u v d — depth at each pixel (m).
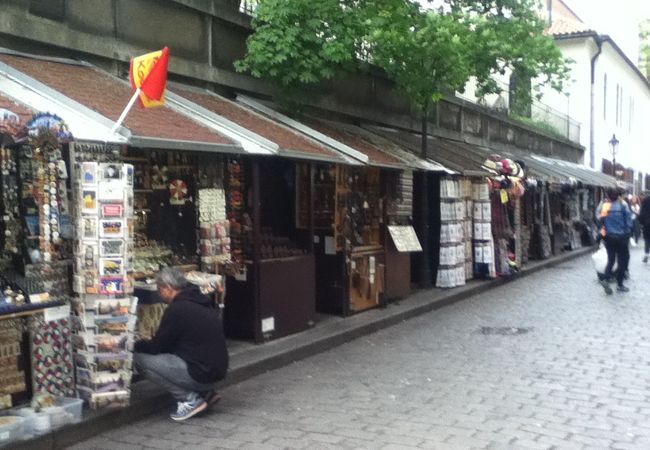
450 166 12.44
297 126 9.59
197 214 7.38
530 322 10.41
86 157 5.73
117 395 5.68
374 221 11.20
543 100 30.55
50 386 5.58
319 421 5.81
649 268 17.77
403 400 6.42
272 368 7.68
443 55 11.08
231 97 9.79
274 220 9.80
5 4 6.52
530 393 6.59
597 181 23.34
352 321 9.89
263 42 9.05
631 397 6.43
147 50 8.20
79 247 5.62
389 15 10.13
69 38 7.17
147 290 6.59
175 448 5.20
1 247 5.47
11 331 5.39
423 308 11.38
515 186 14.85
